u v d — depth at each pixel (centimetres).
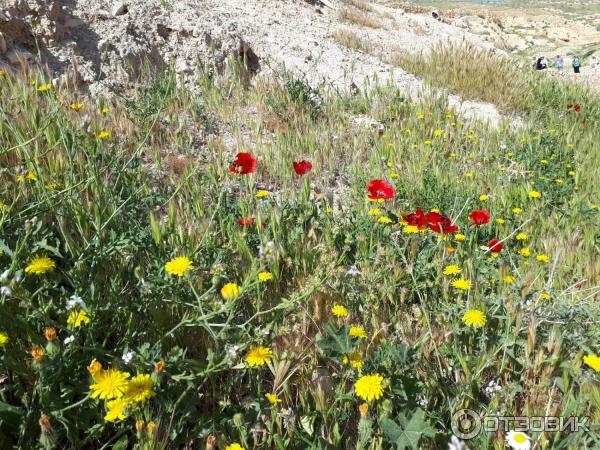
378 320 264
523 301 257
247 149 551
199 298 193
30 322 191
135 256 254
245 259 291
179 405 186
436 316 270
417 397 207
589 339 254
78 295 196
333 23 1402
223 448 171
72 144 274
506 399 209
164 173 445
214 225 336
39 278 214
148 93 592
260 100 727
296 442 183
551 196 514
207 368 181
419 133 705
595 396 201
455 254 334
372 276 293
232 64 787
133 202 304
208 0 1078
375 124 724
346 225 368
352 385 220
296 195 436
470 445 193
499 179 559
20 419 163
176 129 553
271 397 189
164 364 169
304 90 738
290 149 578
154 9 798
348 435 200
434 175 518
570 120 930
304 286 266
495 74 1066
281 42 1011
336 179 554
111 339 213
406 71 1121
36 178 272
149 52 728
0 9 595
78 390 169
